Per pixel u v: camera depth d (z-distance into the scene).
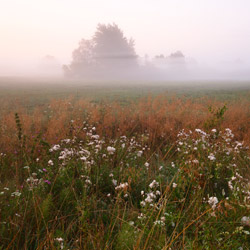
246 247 2.55
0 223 2.75
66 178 3.89
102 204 3.51
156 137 7.16
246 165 4.77
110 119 8.68
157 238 2.67
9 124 7.71
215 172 4.18
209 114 8.87
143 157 5.33
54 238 2.63
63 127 7.58
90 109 10.76
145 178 4.23
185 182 3.65
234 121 8.62
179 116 9.42
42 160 4.68
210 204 3.01
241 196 3.24
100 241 2.62
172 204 3.35
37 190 3.44
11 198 3.38
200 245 2.51
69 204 3.38
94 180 3.98
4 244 2.64
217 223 2.79
